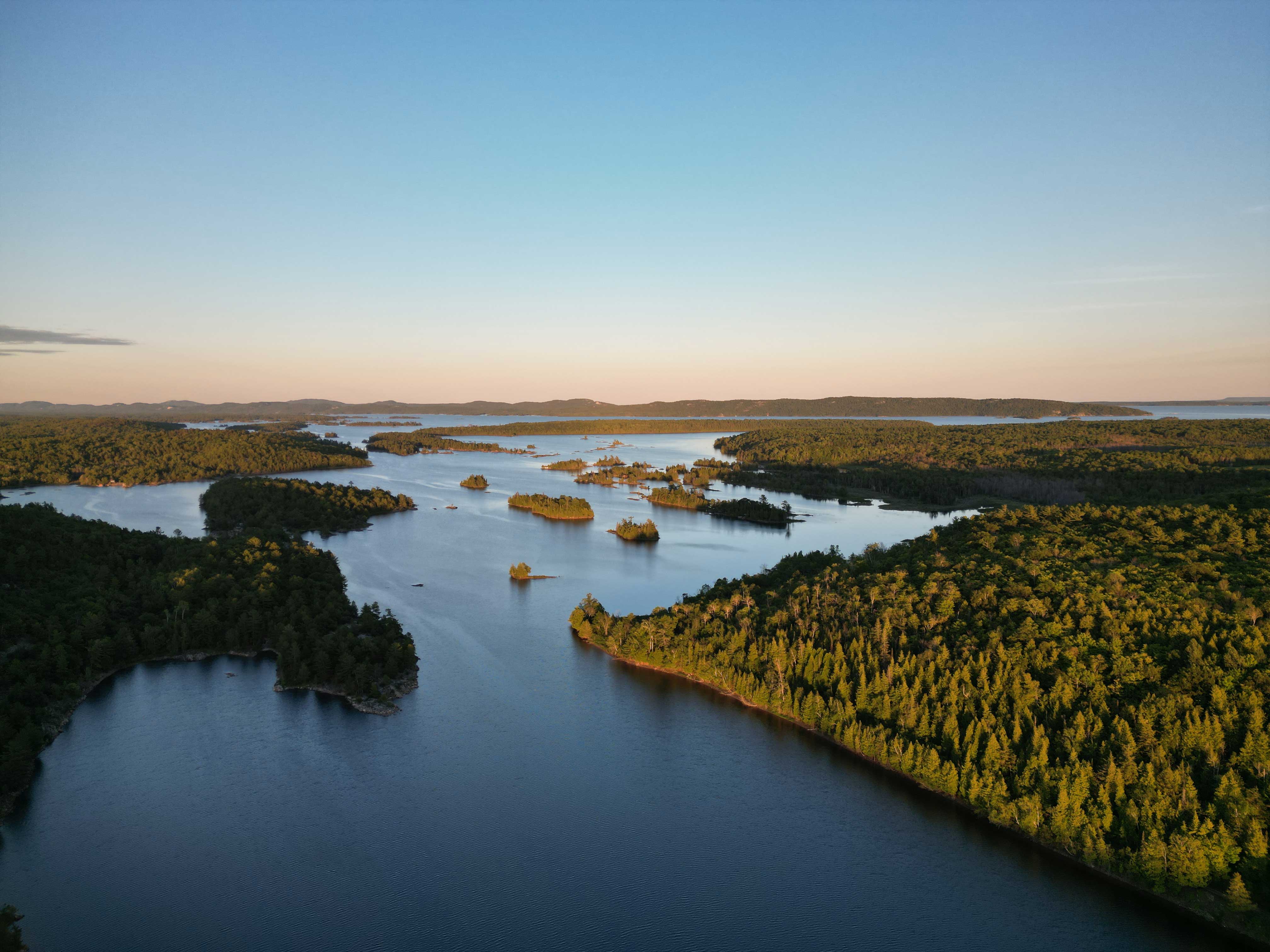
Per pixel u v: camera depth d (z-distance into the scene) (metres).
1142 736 112.19
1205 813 101.75
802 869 110.56
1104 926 98.94
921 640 151.25
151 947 96.75
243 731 148.12
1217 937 95.81
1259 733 107.00
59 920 100.94
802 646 159.00
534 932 100.25
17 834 117.88
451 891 107.12
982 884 106.50
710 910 103.56
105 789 129.25
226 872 110.38
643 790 128.75
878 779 130.00
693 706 158.50
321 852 114.75
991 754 118.62
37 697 148.88
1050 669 130.88
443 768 135.88
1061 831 108.38
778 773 133.12
